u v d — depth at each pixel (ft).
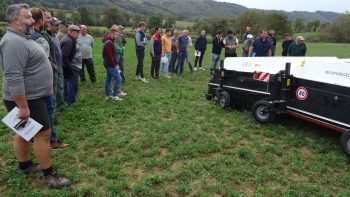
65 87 30.22
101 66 55.77
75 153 19.57
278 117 26.32
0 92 34.50
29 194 14.94
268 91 25.09
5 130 22.76
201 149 20.12
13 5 13.71
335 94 20.30
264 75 25.18
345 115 19.89
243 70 27.32
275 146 20.81
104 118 25.72
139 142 21.25
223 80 29.07
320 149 20.43
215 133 23.30
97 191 15.47
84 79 40.34
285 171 17.92
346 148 19.11
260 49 37.22
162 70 47.42
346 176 17.31
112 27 30.55
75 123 24.38
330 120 20.72
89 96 32.99
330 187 16.44
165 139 21.72
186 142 21.53
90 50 39.19
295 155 19.69
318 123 21.44
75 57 29.66
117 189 15.49
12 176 16.46
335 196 15.71
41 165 15.78
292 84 23.21
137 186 15.70
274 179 16.93
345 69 20.25
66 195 14.97
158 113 27.76
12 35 13.64
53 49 21.42
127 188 15.96
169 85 40.14
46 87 15.07
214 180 16.76
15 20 13.66
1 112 27.02
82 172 17.13
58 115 25.86
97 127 23.85
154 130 23.35
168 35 46.50
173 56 48.49
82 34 38.68
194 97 33.37
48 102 18.80
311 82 21.79
